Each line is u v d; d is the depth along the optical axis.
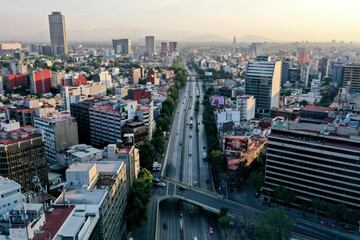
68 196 176.50
